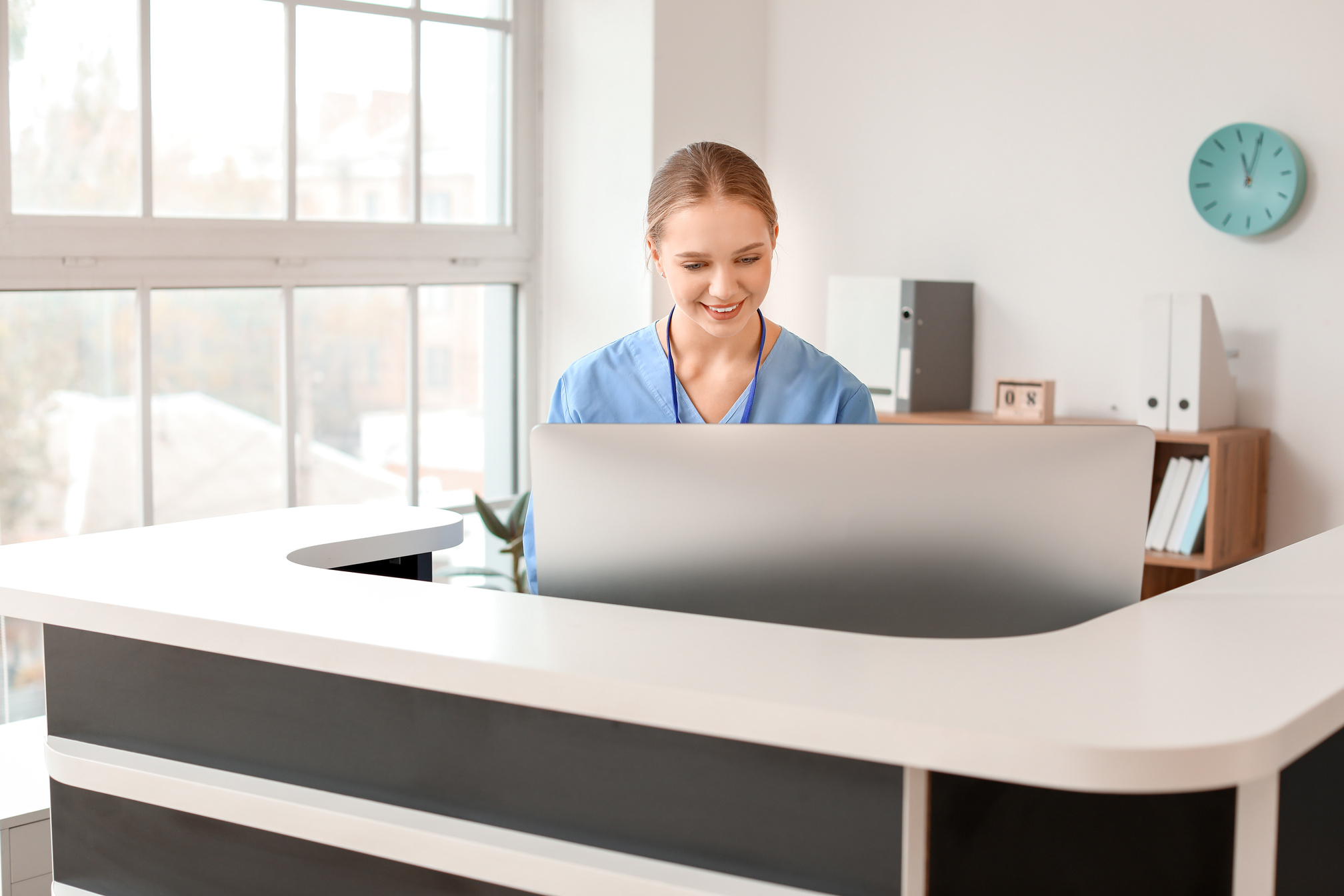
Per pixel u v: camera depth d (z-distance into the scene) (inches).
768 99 145.8
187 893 49.9
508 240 139.9
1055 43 124.4
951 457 44.9
